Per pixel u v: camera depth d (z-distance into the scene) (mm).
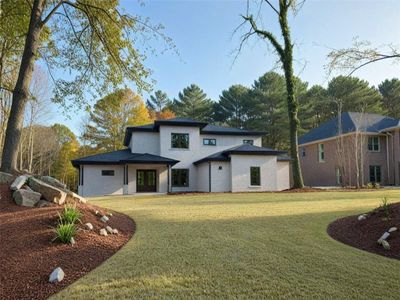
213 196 16516
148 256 4770
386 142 27203
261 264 4367
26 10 12406
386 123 27891
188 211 9844
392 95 46438
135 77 12539
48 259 4391
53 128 42844
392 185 26281
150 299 3297
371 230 6062
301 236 6074
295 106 20344
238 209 10258
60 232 5016
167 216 8766
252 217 8430
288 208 10383
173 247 5281
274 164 22859
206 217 8500
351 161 26609
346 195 15578
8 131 8672
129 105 38562
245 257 4688
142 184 24000
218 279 3818
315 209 9992
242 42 19188
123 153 24859
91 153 39719
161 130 24125
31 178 7531
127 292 3477
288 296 3328
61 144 45906
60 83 12555
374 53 6668
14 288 3602
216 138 26250
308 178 32562
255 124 44625
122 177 23484
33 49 9359
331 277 3857
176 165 24359
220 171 22266
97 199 16641
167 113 47156
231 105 50219
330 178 29219
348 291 3441
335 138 28297
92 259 4660
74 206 6469
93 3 12242
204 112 50031
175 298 3314
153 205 12117
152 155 23438
